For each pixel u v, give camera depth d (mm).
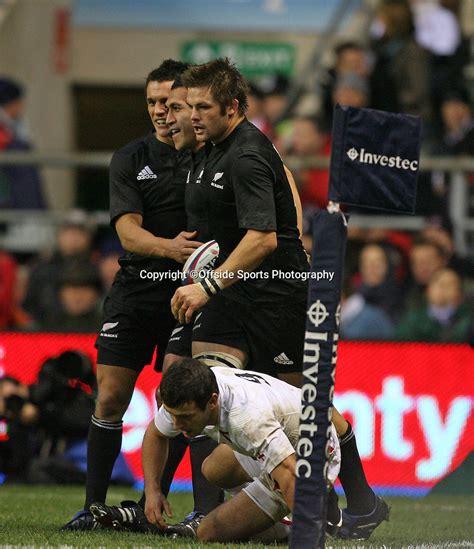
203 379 17203
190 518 20359
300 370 21062
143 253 21203
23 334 34656
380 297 37125
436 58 45281
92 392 24016
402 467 33969
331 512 19156
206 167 20453
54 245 39938
